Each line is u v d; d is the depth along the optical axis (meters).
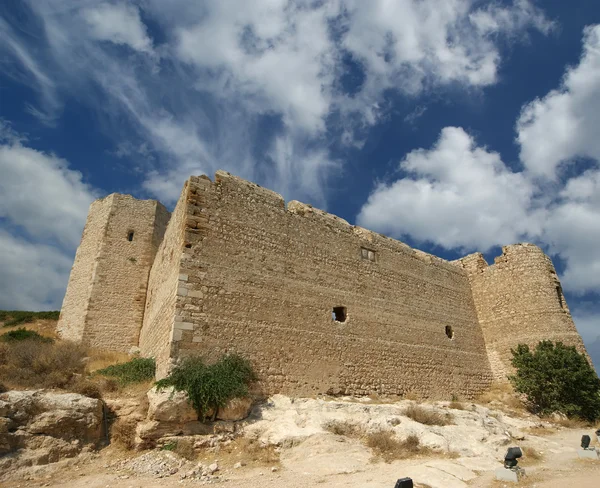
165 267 17.19
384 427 12.89
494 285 26.28
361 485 8.67
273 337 15.12
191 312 13.39
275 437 11.45
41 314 33.88
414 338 21.03
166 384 11.82
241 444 11.23
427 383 20.53
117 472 9.52
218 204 15.41
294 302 16.36
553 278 25.36
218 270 14.52
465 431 13.45
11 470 9.01
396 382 19.00
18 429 9.77
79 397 11.12
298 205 18.83
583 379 19.98
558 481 9.43
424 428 12.94
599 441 14.70
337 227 19.61
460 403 19.36
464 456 11.61
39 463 9.46
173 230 16.80
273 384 14.47
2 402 9.80
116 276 24.45
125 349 23.14
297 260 17.19
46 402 10.45
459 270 26.86
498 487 9.00
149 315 20.67
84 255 25.38
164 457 10.20
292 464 10.44
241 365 13.55
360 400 16.53
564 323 23.89
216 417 12.01
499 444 13.02
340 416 13.09
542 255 25.64
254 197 16.69
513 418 18.62
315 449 11.05
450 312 24.22
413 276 22.70
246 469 9.95
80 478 9.16
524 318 24.48
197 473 9.55
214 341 13.52
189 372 12.13
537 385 20.47
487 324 25.95
